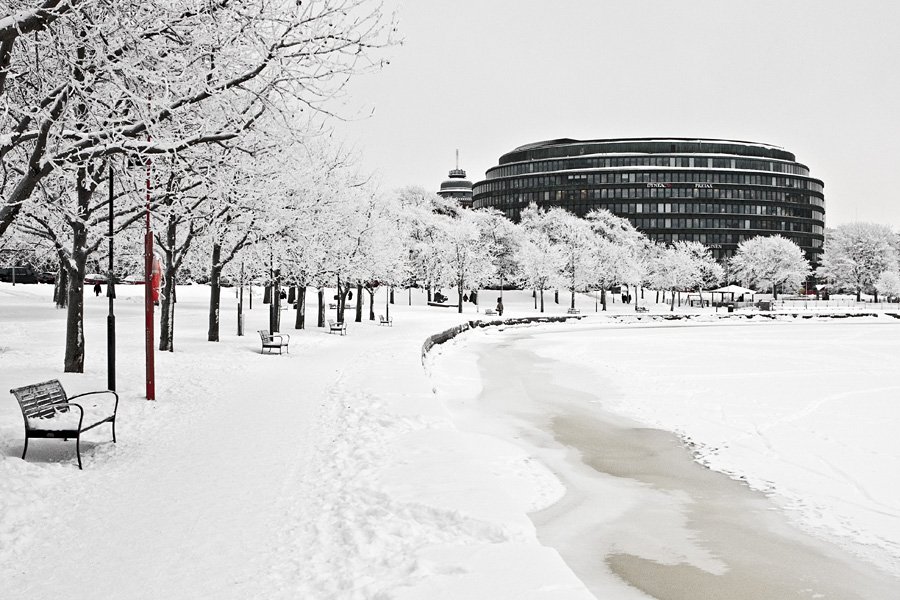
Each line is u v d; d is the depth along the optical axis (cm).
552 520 1042
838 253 13562
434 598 571
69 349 1866
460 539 755
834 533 1020
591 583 819
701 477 1329
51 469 992
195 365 2312
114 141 1069
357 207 4666
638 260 11681
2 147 1028
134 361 2312
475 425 1817
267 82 1134
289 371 2280
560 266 9231
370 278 5284
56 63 1129
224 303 7012
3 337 3042
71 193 1789
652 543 960
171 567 673
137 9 1070
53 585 630
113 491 920
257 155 1440
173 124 1192
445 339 4309
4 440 1111
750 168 16862
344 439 1256
